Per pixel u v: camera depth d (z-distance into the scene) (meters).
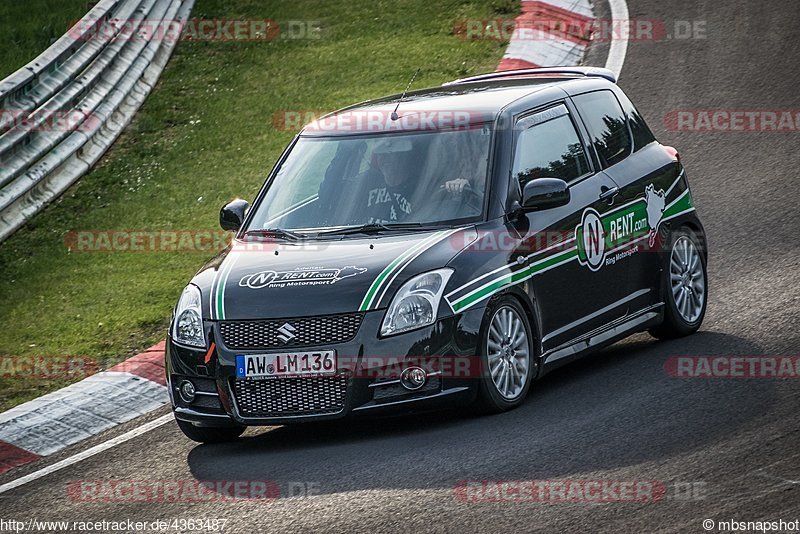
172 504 21.22
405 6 67.44
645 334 31.02
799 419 21.42
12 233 45.03
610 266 27.31
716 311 30.88
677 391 24.16
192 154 51.75
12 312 38.25
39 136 47.59
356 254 24.39
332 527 18.62
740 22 59.78
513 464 20.62
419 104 28.03
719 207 40.00
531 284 24.86
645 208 28.69
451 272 23.52
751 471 19.03
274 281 24.14
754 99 50.44
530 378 24.80
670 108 50.53
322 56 61.75
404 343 22.83
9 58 59.50
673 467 19.61
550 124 27.38
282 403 23.30
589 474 19.67
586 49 58.72
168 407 28.66
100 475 24.17
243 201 27.83
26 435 27.67
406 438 23.23
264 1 70.62
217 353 23.64
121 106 55.84
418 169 26.00
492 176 25.44
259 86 58.94
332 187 26.56
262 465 22.94
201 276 25.58
